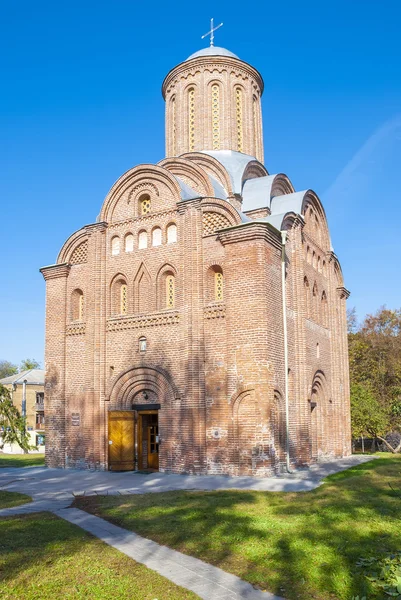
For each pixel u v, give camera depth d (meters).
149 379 24.06
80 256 27.34
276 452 21.89
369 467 24.81
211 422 22.11
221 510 13.99
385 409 43.94
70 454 25.73
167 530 12.09
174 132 32.62
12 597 8.31
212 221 23.62
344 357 33.97
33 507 15.20
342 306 34.47
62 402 26.33
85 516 13.90
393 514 13.25
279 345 22.75
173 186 24.97
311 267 29.33
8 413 23.72
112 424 24.34
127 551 10.66
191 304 23.00
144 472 23.27
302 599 8.32
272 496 16.09
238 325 21.88
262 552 10.38
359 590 8.55
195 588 8.73
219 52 32.38
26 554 10.30
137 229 25.78
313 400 28.48
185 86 31.77
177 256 24.33
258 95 33.34
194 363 22.55
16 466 28.53
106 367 25.42
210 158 28.72
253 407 21.17
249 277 21.91
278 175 29.34
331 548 10.48
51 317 27.36
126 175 26.39
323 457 28.70
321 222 31.95
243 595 8.47
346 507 14.05
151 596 8.38
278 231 23.06
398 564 9.38
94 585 8.77
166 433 23.14
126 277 25.72
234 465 21.17
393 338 51.59
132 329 24.94
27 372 65.81
